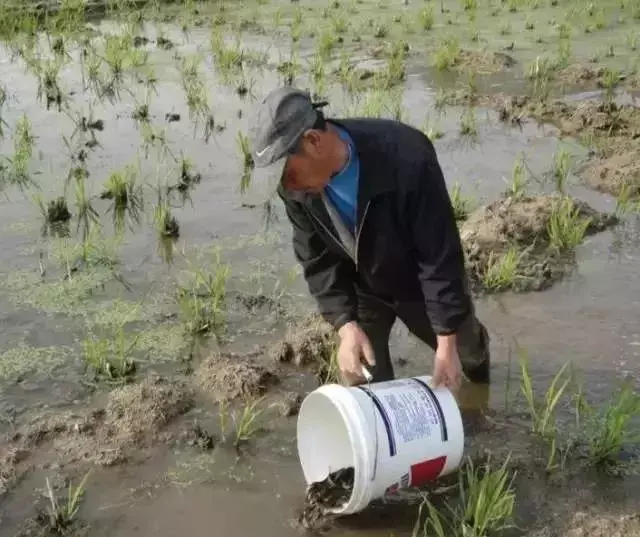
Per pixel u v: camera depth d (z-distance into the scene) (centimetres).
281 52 901
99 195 576
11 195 578
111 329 427
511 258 457
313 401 301
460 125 685
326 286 317
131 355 406
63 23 980
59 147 656
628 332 412
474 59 845
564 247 490
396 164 272
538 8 1052
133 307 446
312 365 396
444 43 899
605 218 519
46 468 335
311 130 255
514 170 569
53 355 406
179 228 531
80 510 314
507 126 684
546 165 605
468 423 356
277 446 346
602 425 347
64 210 545
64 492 323
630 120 668
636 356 393
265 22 1023
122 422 358
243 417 348
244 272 478
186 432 352
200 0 1133
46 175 608
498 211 517
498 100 736
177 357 405
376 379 352
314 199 282
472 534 290
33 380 388
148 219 544
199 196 575
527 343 407
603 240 500
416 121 695
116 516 311
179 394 373
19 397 377
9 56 898
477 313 433
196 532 303
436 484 321
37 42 941
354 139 271
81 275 477
